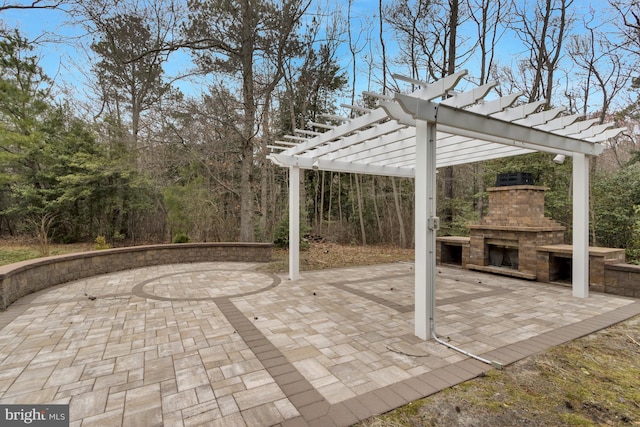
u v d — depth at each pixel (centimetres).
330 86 1467
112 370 288
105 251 763
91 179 1174
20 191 1180
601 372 286
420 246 364
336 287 621
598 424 214
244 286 630
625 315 442
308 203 1644
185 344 346
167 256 903
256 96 1173
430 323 360
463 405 235
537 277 672
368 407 232
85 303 508
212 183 1296
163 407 231
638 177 824
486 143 568
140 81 1335
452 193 1355
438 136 574
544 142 477
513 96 336
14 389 256
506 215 737
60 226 1277
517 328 393
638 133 1078
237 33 1048
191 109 1084
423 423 215
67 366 296
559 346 340
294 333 378
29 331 386
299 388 257
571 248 634
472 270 810
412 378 273
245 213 1126
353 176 1700
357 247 1407
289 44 1166
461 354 321
